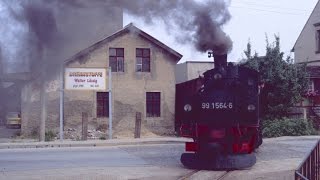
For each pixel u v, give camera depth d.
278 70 26.59
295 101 27.31
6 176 11.04
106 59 26.56
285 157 14.94
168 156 15.85
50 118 25.88
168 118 28.30
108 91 25.72
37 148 19.83
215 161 12.03
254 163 12.36
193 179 10.53
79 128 26.47
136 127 24.73
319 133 26.25
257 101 12.51
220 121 12.17
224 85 12.27
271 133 25.44
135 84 27.72
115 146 20.70
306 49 34.78
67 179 10.58
